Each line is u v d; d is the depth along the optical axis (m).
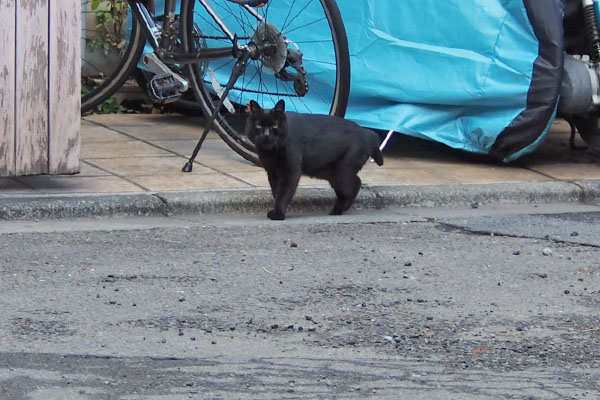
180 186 10.05
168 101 11.05
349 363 5.97
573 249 8.70
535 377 5.84
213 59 10.71
